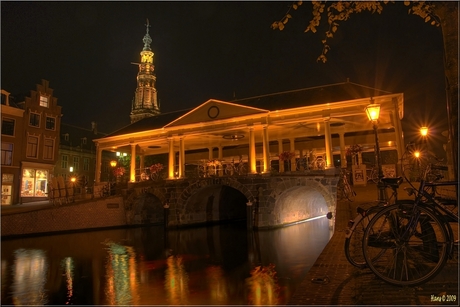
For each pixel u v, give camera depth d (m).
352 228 5.15
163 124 33.66
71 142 52.09
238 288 11.57
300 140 35.25
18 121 33.81
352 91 25.59
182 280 12.79
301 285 4.90
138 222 28.70
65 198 26.59
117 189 29.92
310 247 17.70
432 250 4.32
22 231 22.56
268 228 23.06
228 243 20.28
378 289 4.52
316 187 21.95
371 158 33.66
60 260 16.30
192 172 30.31
